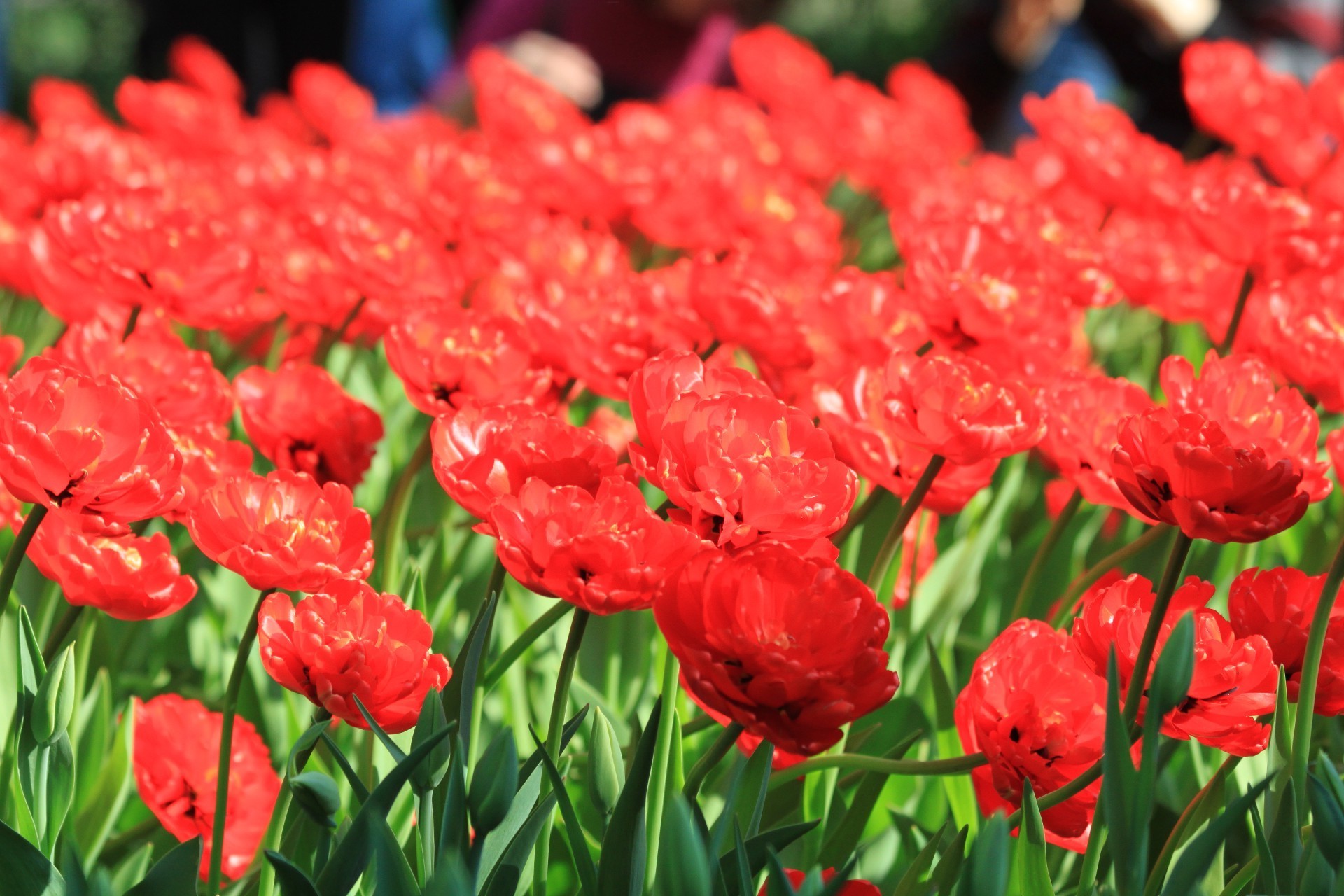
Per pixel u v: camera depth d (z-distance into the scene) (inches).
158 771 95.7
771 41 228.1
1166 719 90.5
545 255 115.5
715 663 87.0
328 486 91.1
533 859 92.1
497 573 91.1
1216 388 94.0
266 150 151.2
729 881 89.2
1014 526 124.3
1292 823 90.6
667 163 139.2
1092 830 89.4
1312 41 267.0
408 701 89.4
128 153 135.0
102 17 714.2
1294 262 107.7
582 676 104.1
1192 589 92.1
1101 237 139.7
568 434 90.4
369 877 90.5
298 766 89.0
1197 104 150.7
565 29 259.0
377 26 304.3
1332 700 91.5
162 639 106.6
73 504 88.4
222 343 136.3
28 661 91.0
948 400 93.7
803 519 88.5
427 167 139.6
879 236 201.2
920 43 767.1
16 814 90.8
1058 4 311.4
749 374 91.1
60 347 98.0
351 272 105.2
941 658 104.9
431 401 98.3
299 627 89.0
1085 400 98.4
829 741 86.8
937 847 94.3
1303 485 92.6
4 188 127.6
